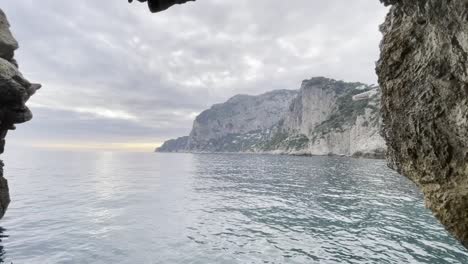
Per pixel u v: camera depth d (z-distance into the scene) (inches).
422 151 335.6
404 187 1327.5
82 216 852.6
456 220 307.6
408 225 716.7
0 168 735.1
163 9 285.9
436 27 246.2
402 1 287.9
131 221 797.2
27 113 732.0
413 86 326.0
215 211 922.1
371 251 546.9
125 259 528.4
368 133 4030.5
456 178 296.0
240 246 589.0
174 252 560.7
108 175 2192.4
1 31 700.7
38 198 1151.6
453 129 279.0
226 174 2279.8
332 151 4842.5
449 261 496.1
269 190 1362.0
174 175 2242.9
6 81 621.9
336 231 679.1
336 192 1227.9
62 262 516.4
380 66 395.9
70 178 1915.6
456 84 258.2
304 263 500.1
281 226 732.0
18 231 697.0
